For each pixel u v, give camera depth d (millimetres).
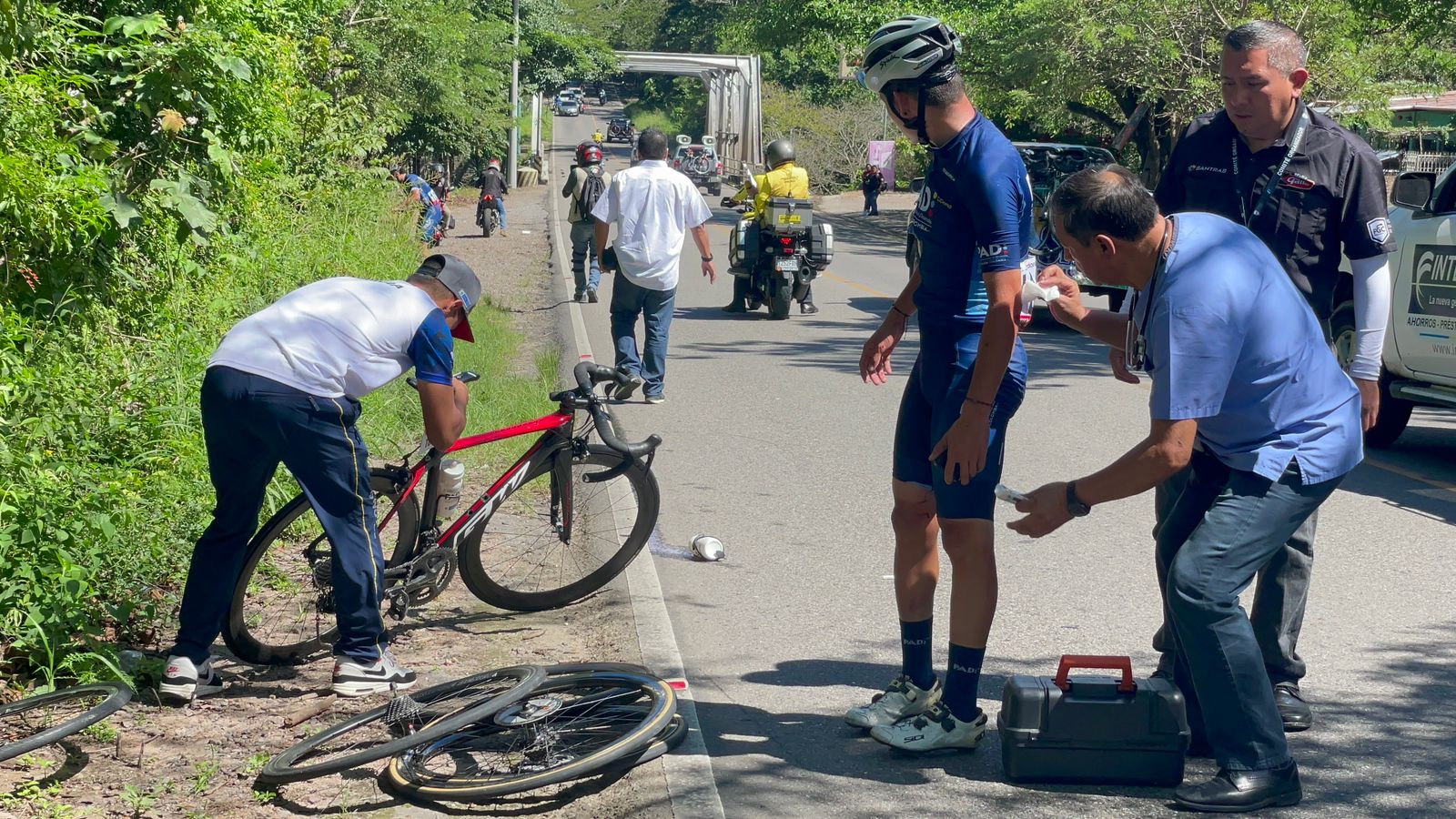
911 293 4766
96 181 6398
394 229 18344
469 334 4992
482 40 39281
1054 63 29000
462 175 53250
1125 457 3730
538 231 32781
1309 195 4473
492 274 21812
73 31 7148
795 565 6395
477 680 4492
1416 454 9367
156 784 3975
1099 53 28141
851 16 37062
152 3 7746
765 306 17906
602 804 3930
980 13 34094
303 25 13227
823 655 5211
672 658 5074
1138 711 3980
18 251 6281
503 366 11492
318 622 5191
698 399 10820
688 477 8164
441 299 4883
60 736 3928
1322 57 26297
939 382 4160
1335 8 25625
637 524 5805
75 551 4879
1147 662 5102
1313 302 4555
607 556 5852
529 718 4113
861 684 4902
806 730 4488
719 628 5527
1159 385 3699
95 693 4250
